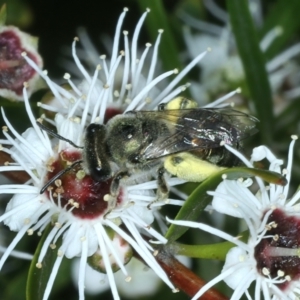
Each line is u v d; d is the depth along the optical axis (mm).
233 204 95
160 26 120
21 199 99
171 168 99
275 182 91
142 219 100
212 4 135
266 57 128
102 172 98
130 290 123
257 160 98
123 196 100
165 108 103
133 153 99
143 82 109
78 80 131
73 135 100
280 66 131
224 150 100
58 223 98
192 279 98
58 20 134
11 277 121
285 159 125
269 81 123
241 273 96
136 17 135
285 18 128
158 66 129
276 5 129
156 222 111
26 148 100
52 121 103
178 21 135
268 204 97
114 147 99
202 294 96
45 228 98
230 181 95
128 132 99
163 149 99
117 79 120
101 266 99
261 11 137
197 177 98
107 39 134
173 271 98
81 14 134
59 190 98
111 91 106
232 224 117
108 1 134
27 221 97
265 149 97
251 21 118
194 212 96
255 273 96
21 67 110
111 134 99
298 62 133
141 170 100
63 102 104
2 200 125
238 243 95
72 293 123
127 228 99
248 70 120
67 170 98
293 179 124
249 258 95
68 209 99
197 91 128
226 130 100
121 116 100
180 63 121
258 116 122
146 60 131
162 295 124
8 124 100
